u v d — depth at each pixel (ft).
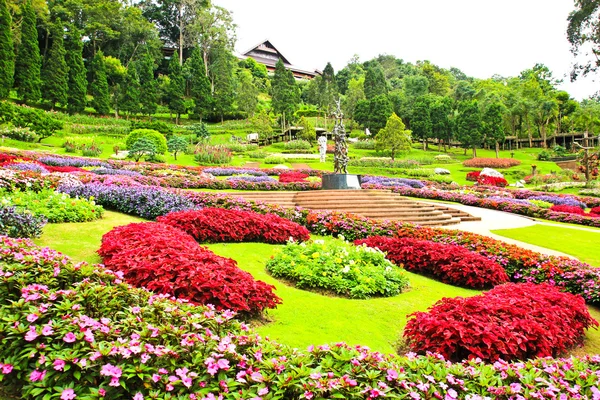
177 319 11.18
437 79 288.92
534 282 25.54
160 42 217.97
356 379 9.15
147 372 8.54
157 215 32.14
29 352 8.95
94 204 31.48
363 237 33.86
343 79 293.23
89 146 99.50
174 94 181.98
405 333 15.26
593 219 54.85
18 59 140.05
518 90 208.33
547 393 9.34
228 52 234.17
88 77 185.47
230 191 60.13
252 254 25.70
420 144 197.57
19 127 101.86
